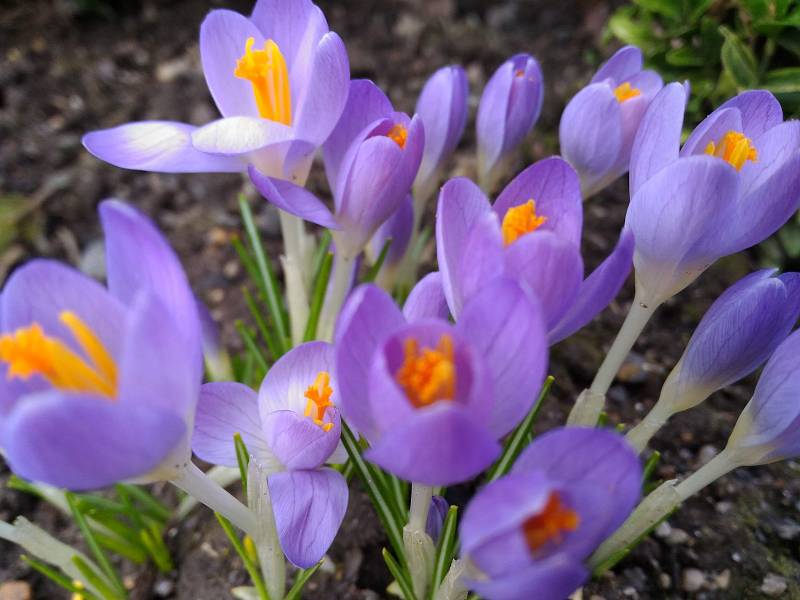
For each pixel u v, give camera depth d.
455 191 0.14
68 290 0.12
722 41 0.26
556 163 0.14
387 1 0.42
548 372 0.25
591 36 0.39
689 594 0.20
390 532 0.17
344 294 0.20
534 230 0.13
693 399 0.17
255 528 0.16
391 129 0.17
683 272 0.16
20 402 0.10
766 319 0.15
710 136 0.15
